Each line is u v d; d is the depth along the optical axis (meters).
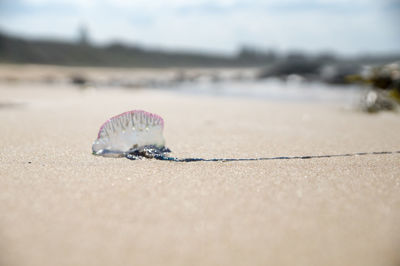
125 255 0.22
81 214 0.26
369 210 0.27
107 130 0.39
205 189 0.31
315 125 0.62
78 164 0.36
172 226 0.25
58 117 0.67
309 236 0.24
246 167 0.37
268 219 0.26
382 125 0.62
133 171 0.35
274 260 0.22
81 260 0.22
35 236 0.24
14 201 0.28
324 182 0.33
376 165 0.38
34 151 0.41
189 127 0.59
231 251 0.23
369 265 0.21
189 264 0.21
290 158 0.40
